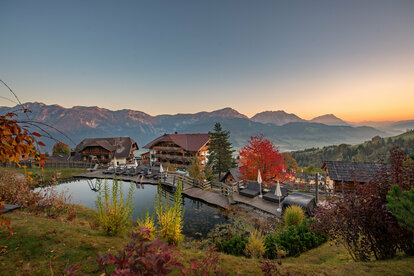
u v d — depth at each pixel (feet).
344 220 22.45
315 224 27.86
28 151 7.22
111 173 106.83
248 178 73.61
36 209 32.30
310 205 47.34
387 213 19.17
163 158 166.81
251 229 42.06
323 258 25.09
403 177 20.36
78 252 18.06
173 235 22.59
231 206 55.47
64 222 26.63
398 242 20.26
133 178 95.61
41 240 19.24
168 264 9.12
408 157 20.81
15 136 6.82
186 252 21.52
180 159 153.58
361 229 21.61
